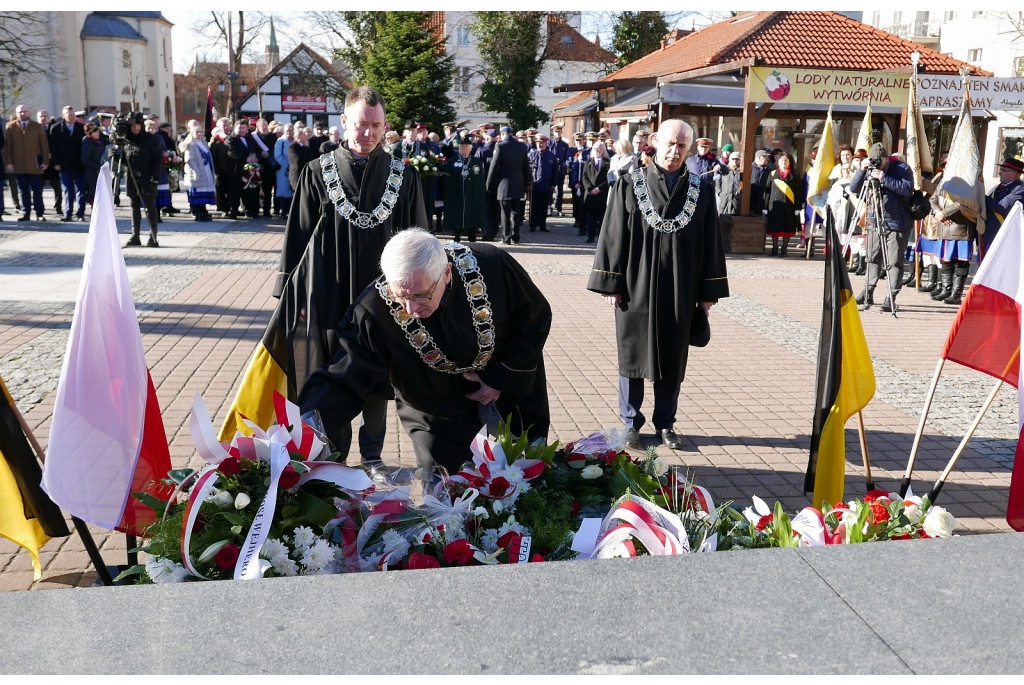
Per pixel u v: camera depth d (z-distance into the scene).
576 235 17.95
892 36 19.05
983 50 33.16
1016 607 1.62
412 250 2.80
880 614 1.59
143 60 55.03
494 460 2.90
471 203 15.27
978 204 10.53
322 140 17.02
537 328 3.36
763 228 15.67
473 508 2.67
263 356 4.32
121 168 13.34
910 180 10.04
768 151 16.34
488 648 1.49
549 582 1.69
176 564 2.27
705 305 5.36
